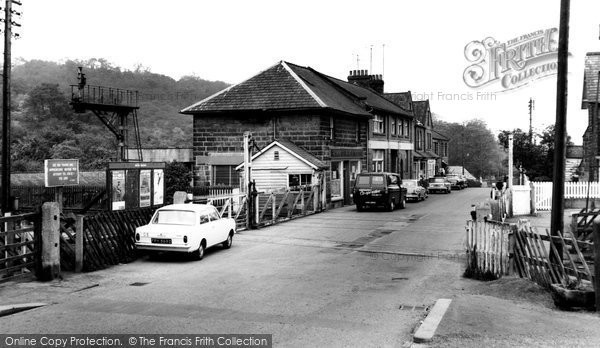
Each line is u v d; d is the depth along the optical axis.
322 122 29.95
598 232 8.60
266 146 28.61
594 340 7.10
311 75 37.09
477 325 7.84
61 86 94.44
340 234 20.14
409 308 9.50
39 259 11.91
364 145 37.97
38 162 53.19
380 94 50.44
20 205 31.83
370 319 8.73
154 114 89.62
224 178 31.27
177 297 10.34
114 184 15.60
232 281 11.96
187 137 81.69
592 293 8.72
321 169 29.06
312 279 12.20
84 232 13.29
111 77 100.75
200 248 15.03
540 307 8.98
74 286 11.38
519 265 11.50
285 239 18.95
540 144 43.38
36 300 10.02
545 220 22.89
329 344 7.38
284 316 8.91
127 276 12.59
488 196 43.44
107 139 65.75
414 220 24.69
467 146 99.94
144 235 14.53
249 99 30.95
